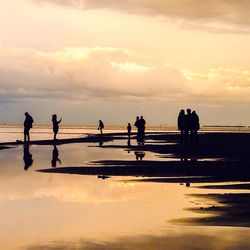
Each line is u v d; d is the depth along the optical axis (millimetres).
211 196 16219
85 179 21438
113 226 11750
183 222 12070
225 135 80625
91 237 10664
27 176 22672
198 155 35281
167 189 18094
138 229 11383
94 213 13477
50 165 28422
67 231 11242
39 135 91812
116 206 14594
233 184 19359
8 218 12797
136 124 57031
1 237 10695
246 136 75812
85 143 57062
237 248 9633
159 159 31891
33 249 9719
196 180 20750
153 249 9648
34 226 11805
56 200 15703
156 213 13352
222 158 32281
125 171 24453
